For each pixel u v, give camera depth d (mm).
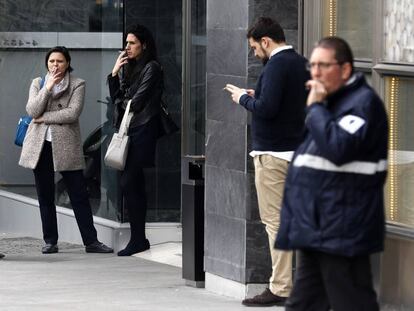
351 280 12812
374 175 12617
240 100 17719
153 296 20141
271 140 17688
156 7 25828
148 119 24359
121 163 24359
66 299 19969
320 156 12656
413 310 16766
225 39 19516
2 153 31203
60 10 28141
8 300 19891
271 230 18047
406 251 16922
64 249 26578
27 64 29938
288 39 18969
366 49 17969
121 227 25812
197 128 22016
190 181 21047
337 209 12570
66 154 25047
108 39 26453
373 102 12625
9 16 30500
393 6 17359
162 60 25938
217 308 18750
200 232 20938
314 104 12711
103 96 26703
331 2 18594
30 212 30266
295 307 13469
